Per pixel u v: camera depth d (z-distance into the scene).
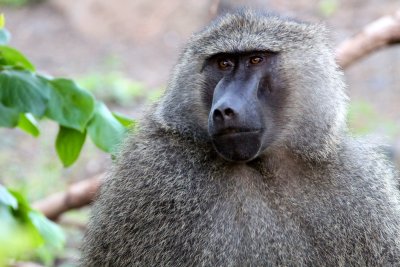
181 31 41.19
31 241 4.86
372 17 37.78
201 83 10.23
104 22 41.44
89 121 11.36
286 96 10.27
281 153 10.28
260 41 9.99
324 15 38.47
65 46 39.72
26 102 10.41
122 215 9.95
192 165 9.97
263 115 10.05
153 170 9.98
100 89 32.56
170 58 38.28
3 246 4.50
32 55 38.31
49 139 28.78
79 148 11.77
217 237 9.73
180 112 10.21
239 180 10.00
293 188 10.05
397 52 35.59
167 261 9.69
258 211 9.85
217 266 9.67
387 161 11.25
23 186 23.91
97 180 16.38
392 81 33.22
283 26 10.32
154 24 41.41
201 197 9.85
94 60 37.91
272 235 9.79
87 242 10.71
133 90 32.97
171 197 9.80
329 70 10.62
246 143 9.60
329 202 9.99
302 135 10.28
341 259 9.88
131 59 38.12
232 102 9.41
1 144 28.44
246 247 9.74
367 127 28.22
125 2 41.69
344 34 36.16
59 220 18.59
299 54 10.34
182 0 42.19
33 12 43.78
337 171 10.21
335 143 10.37
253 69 10.13
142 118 10.82
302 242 9.83
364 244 10.00
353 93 32.47
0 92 10.41
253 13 10.56
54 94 10.80
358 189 10.16
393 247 10.25
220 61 10.20
